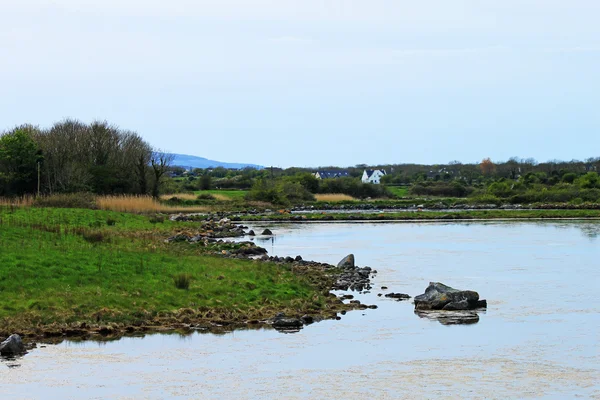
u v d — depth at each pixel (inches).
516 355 1174.3
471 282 1879.9
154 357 1138.0
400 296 1659.7
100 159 5093.5
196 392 987.9
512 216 4690.0
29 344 1187.3
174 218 3821.4
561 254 2509.8
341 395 980.6
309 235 3314.5
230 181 7657.5
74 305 1336.1
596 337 1290.6
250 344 1221.1
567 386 1023.6
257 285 1608.0
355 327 1352.1
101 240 2004.2
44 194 4247.0
